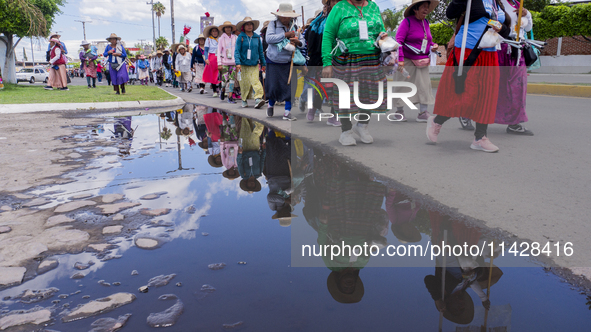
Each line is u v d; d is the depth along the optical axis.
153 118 6.71
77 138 4.62
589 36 18.98
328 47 3.84
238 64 7.60
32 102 8.53
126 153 3.76
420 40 5.26
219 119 6.40
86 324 1.17
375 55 3.83
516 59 4.23
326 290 1.33
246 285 1.37
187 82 15.41
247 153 3.75
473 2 3.38
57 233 1.84
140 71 22.67
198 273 1.46
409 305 1.24
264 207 2.22
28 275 1.46
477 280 1.40
